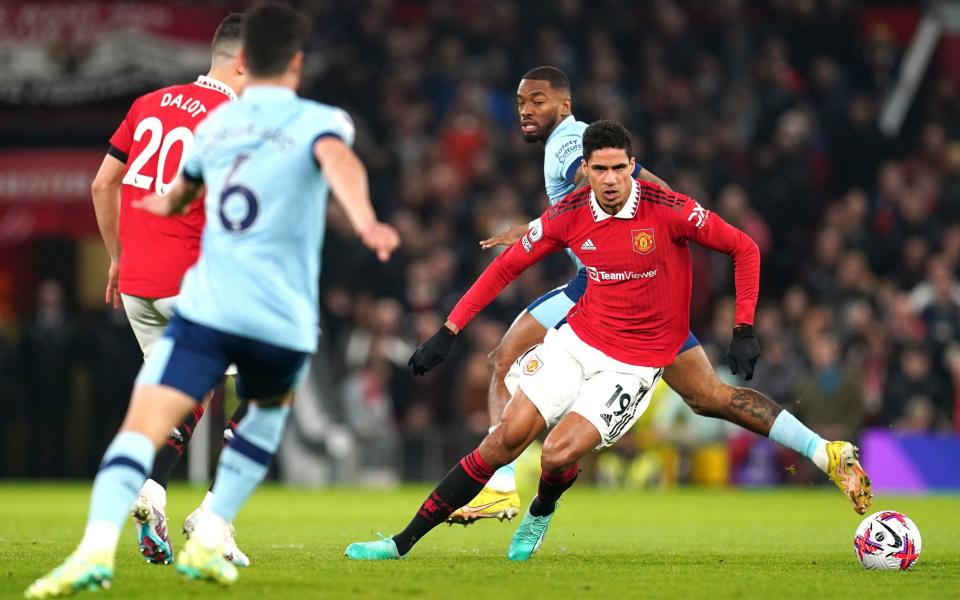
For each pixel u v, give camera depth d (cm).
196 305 1759
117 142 2342
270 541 2900
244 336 1748
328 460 6112
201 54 6869
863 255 6956
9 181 6825
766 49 7800
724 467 6169
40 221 6812
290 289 1767
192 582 1886
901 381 6150
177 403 1742
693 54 7762
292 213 1758
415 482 6131
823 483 6153
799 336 6191
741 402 2433
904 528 2266
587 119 7275
